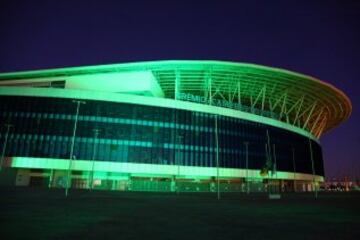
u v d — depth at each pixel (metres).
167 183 62.53
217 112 67.50
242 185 69.69
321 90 74.25
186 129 63.41
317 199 37.12
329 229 11.88
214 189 66.56
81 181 56.69
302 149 81.56
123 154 57.69
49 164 54.50
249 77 69.81
